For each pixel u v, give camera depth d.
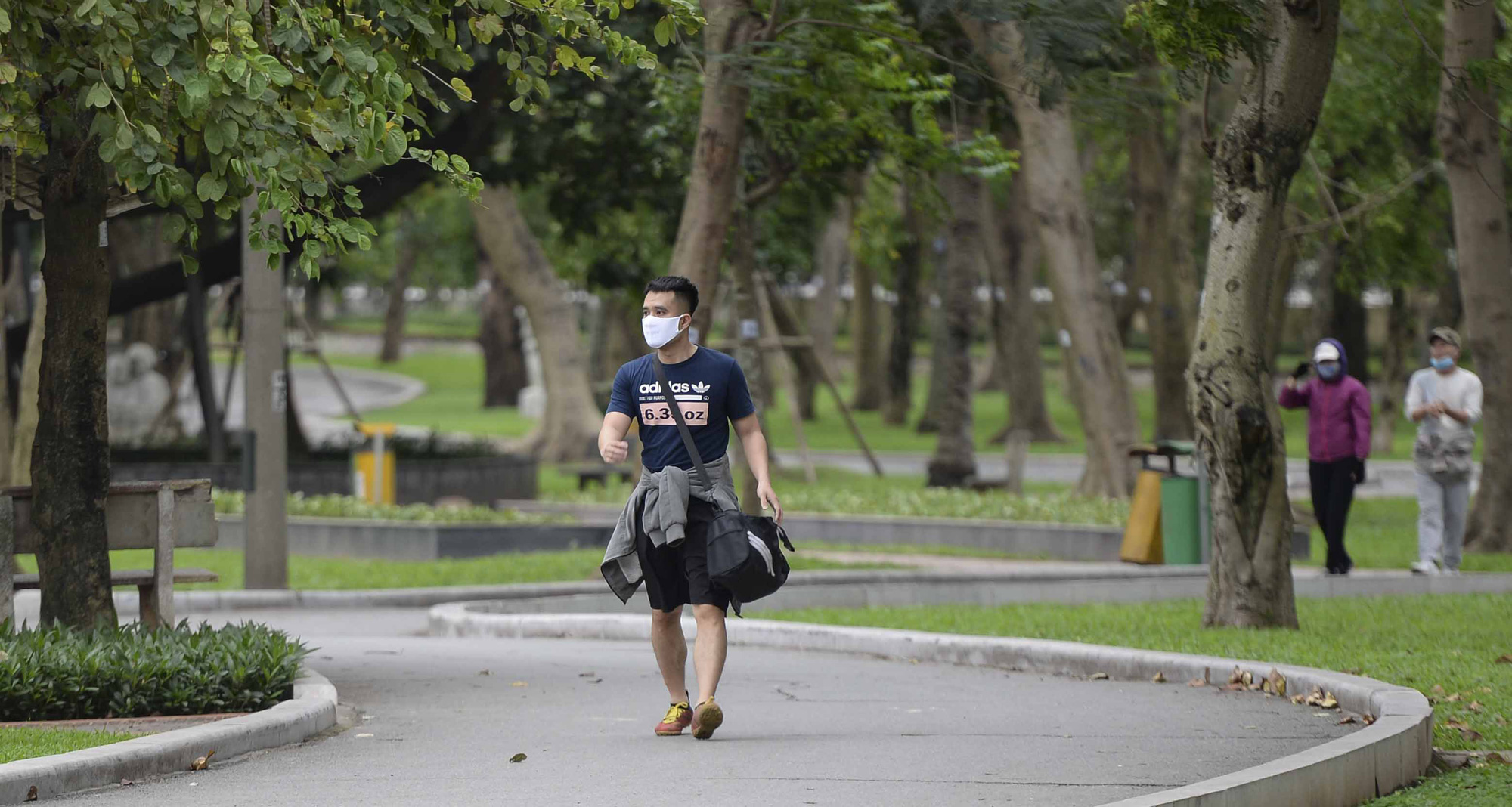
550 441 82.25
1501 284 42.31
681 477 16.84
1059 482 78.62
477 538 45.78
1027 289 79.69
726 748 16.84
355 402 150.50
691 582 17.05
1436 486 35.41
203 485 21.23
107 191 20.00
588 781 15.05
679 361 17.08
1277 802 13.37
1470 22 38.47
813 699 20.84
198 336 62.25
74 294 19.91
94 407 20.11
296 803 14.04
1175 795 12.62
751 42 33.25
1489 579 33.91
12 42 16.66
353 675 23.58
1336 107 46.59
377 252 129.25
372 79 16.89
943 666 24.59
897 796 14.30
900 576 37.97
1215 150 25.66
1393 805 14.28
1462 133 41.38
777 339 70.69
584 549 47.16
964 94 38.88
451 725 18.66
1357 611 28.84
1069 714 19.27
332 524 46.34
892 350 120.56
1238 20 23.41
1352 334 94.81
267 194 16.61
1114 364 53.72
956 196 68.38
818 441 107.81
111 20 16.03
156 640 18.97
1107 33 30.19
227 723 16.78
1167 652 22.80
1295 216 54.59
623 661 25.56
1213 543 26.52
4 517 19.83
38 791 14.23
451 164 17.69
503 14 18.25
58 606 19.94
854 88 37.19
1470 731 17.36
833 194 54.34
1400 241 58.22
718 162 34.19
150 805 13.98
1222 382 25.78
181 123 17.67
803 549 47.75
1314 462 35.06
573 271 102.75
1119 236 119.12
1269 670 20.80
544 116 55.19
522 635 30.80
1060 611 30.41
